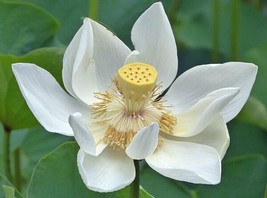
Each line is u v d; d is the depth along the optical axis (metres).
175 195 1.02
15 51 1.09
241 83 0.85
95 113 0.86
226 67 0.85
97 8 1.15
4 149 1.01
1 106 0.97
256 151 1.19
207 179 0.78
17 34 1.09
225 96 0.79
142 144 0.79
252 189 1.03
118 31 1.19
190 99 0.87
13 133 1.10
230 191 1.03
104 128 0.86
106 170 0.82
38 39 1.09
